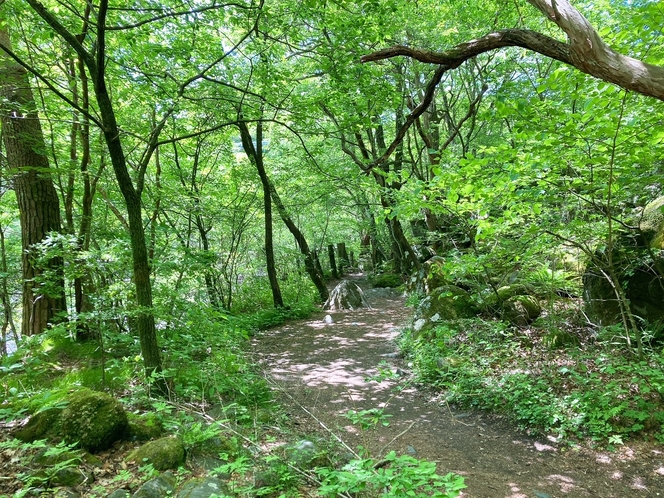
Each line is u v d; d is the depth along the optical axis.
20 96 6.14
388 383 6.39
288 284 15.27
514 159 4.23
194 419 4.07
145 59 6.90
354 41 6.11
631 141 4.00
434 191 4.89
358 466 2.28
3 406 3.77
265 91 7.36
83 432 3.25
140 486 2.80
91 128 7.58
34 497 2.58
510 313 7.15
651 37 3.43
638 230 5.52
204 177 11.77
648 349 5.20
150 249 7.30
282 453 3.53
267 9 5.94
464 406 5.38
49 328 6.37
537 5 2.83
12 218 9.57
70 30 5.84
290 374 7.00
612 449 4.04
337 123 7.54
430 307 8.27
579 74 3.59
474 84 11.90
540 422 4.64
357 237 28.47
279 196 14.21
